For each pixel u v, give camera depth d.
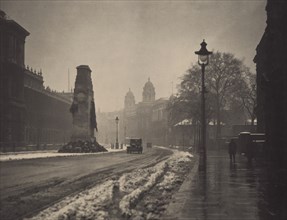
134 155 52.78
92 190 14.25
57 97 105.69
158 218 8.62
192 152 60.00
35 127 85.81
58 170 25.41
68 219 8.95
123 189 14.74
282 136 21.86
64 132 112.44
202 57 22.64
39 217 9.29
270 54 24.83
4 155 46.34
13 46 67.88
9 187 16.03
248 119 97.00
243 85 70.69
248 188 13.81
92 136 64.62
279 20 21.33
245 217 8.46
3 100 63.94
